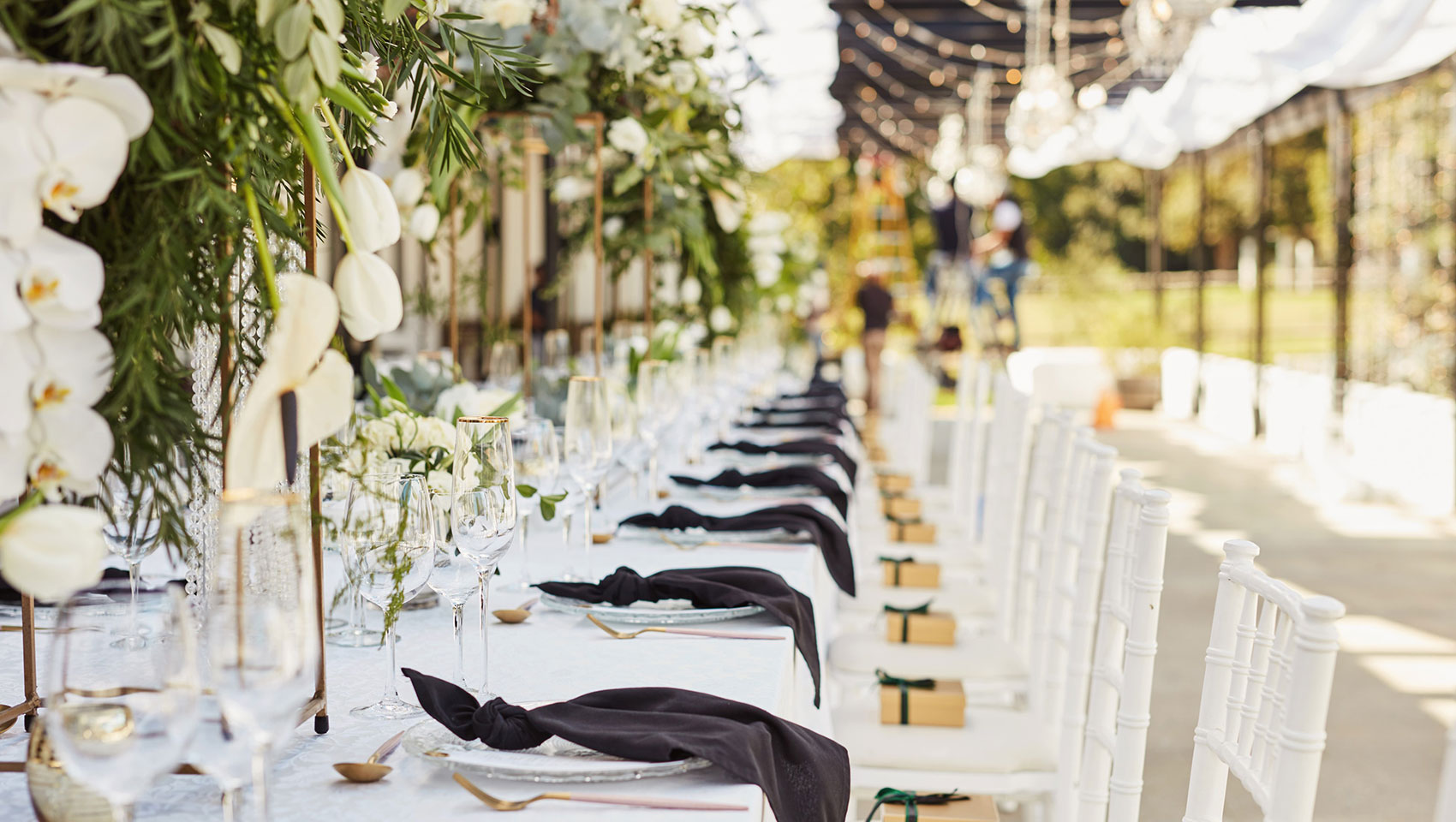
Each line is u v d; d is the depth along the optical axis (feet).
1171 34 24.11
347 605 6.24
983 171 40.22
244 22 3.76
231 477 3.36
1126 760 6.77
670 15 11.03
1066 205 84.74
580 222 15.03
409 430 6.59
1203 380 47.16
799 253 30.40
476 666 5.55
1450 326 33.99
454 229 11.18
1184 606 18.71
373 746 4.54
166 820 3.84
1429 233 34.55
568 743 4.44
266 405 3.39
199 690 3.09
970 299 48.62
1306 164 78.28
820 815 4.51
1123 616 7.43
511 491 5.04
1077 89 38.83
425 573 4.97
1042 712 9.39
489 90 9.93
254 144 3.82
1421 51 21.31
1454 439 26.91
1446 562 21.91
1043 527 11.33
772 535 8.49
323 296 3.42
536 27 11.04
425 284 12.34
